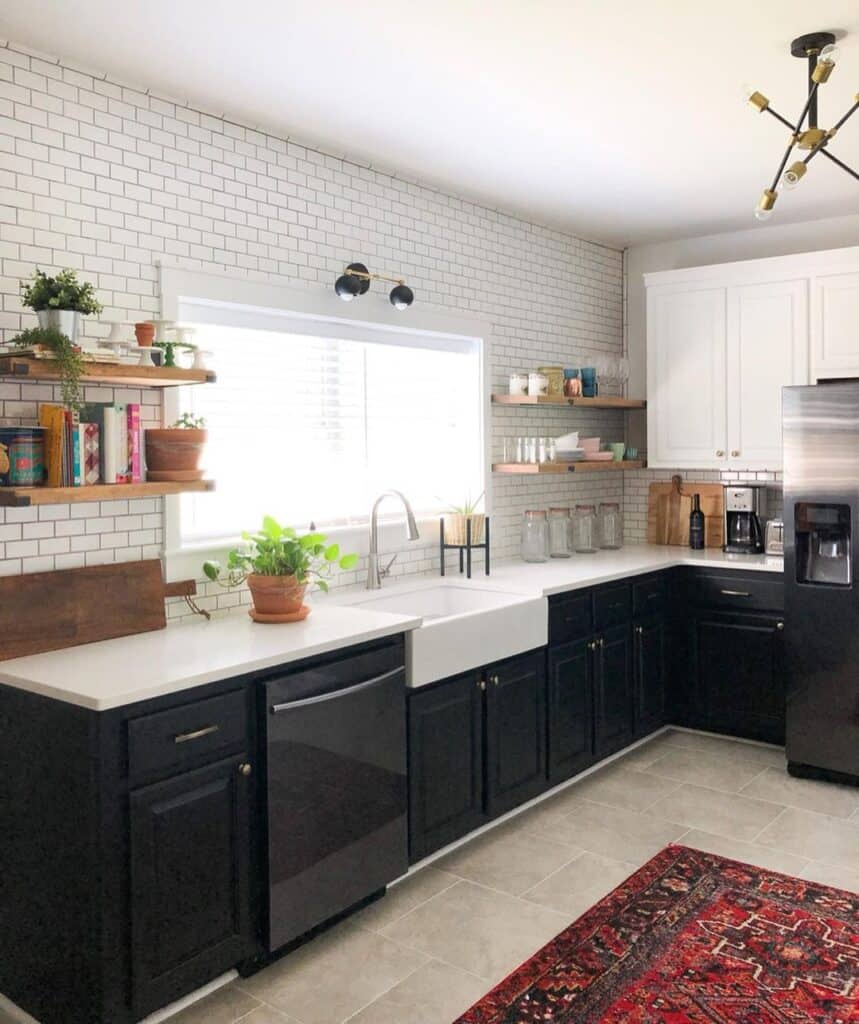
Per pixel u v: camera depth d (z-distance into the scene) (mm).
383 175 3918
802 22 2623
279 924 2598
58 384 2809
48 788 2326
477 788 3453
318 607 3400
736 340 4871
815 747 4082
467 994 2510
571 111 3291
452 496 4516
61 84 2783
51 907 2348
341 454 3881
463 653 3324
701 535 5191
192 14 2518
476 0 2479
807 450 4039
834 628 4012
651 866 3256
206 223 3205
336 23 2588
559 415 5125
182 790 2365
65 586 2744
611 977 2584
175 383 2904
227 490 3412
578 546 5055
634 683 4438
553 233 5000
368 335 3938
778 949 2713
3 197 2652
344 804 2803
